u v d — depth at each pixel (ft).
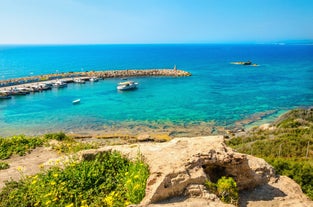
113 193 29.71
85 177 34.42
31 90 243.40
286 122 135.03
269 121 155.12
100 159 39.81
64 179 34.37
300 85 273.75
